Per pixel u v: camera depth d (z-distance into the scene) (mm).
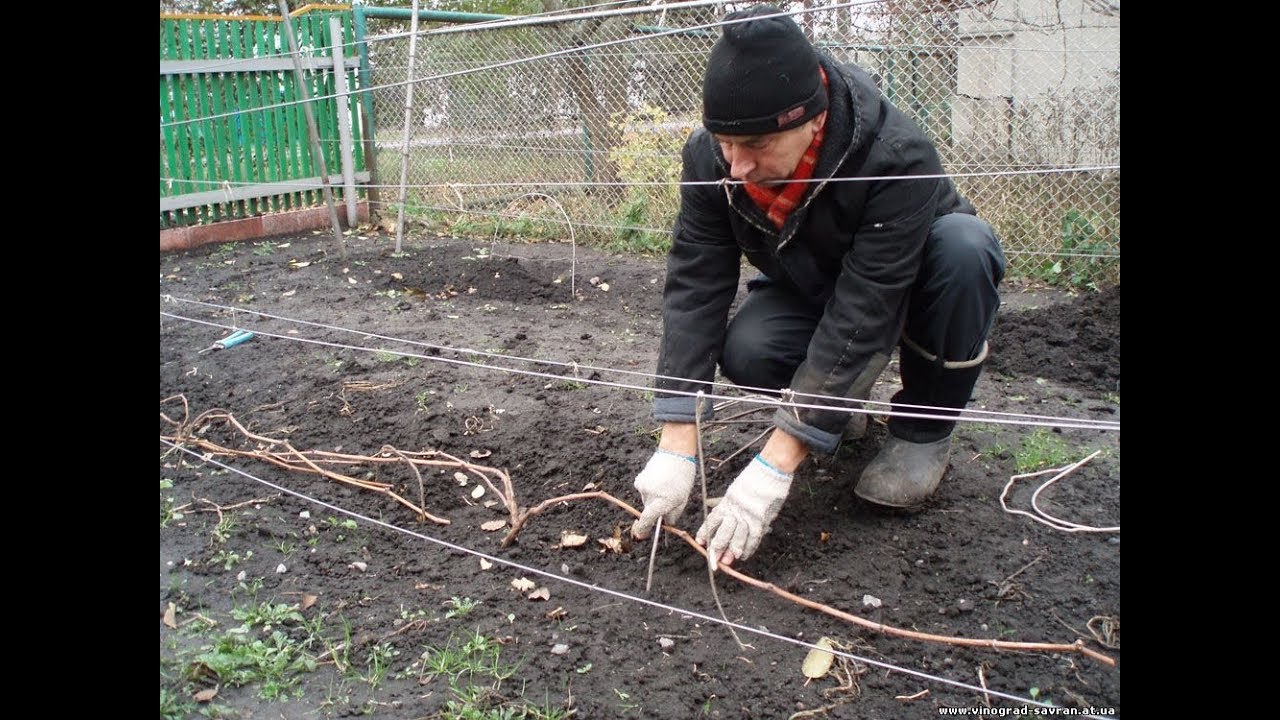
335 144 9102
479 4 12227
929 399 2984
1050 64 6777
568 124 8203
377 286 6535
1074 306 5051
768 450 2623
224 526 3172
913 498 2998
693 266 2852
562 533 3102
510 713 2305
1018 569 2797
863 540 2959
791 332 3057
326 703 2379
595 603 2738
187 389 4461
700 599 2730
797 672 2434
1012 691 2348
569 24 8008
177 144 8172
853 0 6500
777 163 2430
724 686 2398
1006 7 6918
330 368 4641
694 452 2756
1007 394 4180
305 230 8891
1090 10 6676
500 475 3219
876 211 2541
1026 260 6387
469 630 2645
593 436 3750
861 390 2615
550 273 6734
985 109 6855
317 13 8789
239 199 8508
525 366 4676
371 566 2975
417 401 4164
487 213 8109
